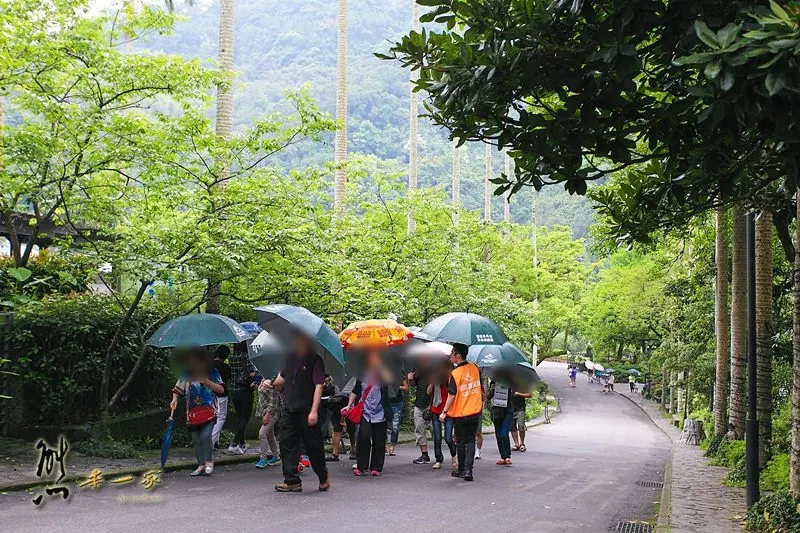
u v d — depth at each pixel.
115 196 14.62
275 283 16.23
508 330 33.09
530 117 7.59
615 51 6.57
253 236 14.38
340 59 27.69
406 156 77.19
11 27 13.52
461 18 7.43
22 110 14.36
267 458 13.45
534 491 12.55
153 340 12.16
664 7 6.69
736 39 5.44
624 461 20.41
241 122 64.81
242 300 16.86
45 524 8.16
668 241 28.92
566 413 51.28
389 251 27.14
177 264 13.42
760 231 15.48
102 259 13.85
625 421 45.97
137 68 14.30
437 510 10.02
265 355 12.77
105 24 15.55
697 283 31.23
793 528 8.89
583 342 98.38
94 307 14.97
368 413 13.16
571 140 7.57
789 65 5.17
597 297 57.84
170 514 8.90
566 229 59.50
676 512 11.08
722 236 22.61
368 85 83.69
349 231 21.20
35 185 13.39
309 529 8.39
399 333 13.19
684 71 7.45
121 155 13.75
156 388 16.23
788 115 5.75
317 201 18.00
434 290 28.06
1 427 13.59
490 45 7.27
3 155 13.52
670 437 34.41
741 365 19.81
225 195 15.23
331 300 17.48
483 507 10.51
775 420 17.28
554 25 7.07
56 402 14.02
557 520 10.00
